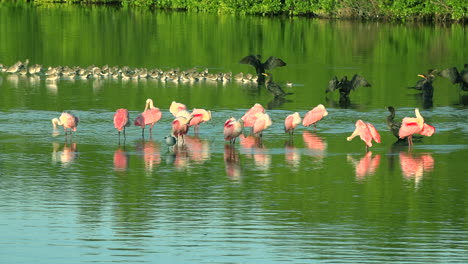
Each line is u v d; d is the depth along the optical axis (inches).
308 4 3513.8
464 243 722.2
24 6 3764.8
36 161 986.7
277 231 747.4
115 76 1790.1
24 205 812.6
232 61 2124.8
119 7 3865.7
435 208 816.3
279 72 1916.8
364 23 3223.4
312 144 1100.5
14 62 2039.9
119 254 692.7
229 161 997.8
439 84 1754.4
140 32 2748.5
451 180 919.0
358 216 790.5
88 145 1076.5
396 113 1366.9
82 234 735.7
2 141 1092.5
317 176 932.0
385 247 709.9
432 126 1163.3
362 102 1483.8
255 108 1162.6
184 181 904.9
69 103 1408.7
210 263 675.4
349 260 683.4
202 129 1196.5
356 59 2162.9
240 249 705.6
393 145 1099.3
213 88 1648.6
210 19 3316.9
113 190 867.4
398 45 2480.3
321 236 735.7
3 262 673.0
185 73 1759.4
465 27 3053.6
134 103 1432.1
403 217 788.0
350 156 1032.8
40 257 684.7
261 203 829.2
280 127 1223.5
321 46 2444.6
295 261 679.1
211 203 826.2
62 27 2851.9
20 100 1429.6
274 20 3316.9
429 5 3201.3
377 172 952.3
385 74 1883.6
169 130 1182.9
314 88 1669.5
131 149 1057.5
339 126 1234.6
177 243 717.3
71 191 862.5
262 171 952.3
